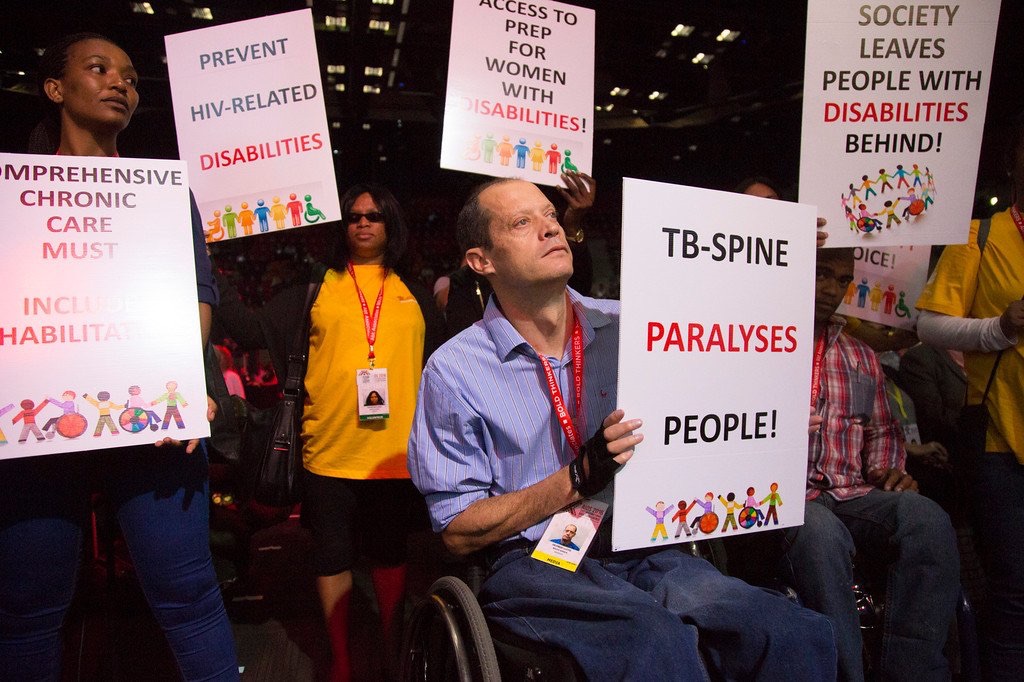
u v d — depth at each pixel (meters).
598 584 1.58
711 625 1.52
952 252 2.29
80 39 1.73
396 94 15.70
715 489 1.60
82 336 1.59
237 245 14.62
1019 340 2.10
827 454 2.24
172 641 1.81
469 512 1.65
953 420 2.76
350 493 2.44
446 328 2.70
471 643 1.64
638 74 13.16
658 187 1.52
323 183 2.57
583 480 1.55
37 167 1.58
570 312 1.88
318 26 11.05
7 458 1.57
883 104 2.18
